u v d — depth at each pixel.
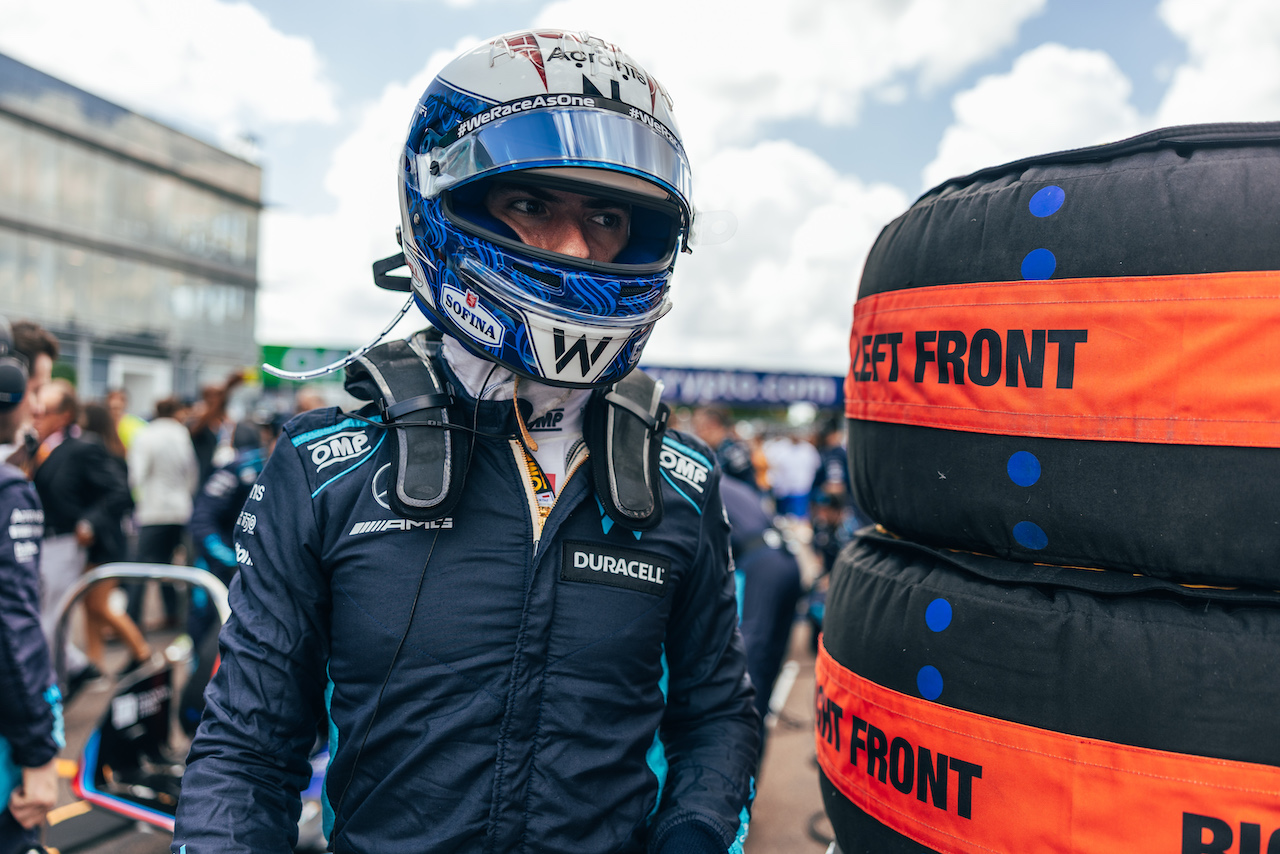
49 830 2.63
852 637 1.04
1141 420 0.79
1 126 20.00
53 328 21.22
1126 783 0.77
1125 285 0.80
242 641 0.85
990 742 0.85
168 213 24.58
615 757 0.87
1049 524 0.85
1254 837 0.73
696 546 0.99
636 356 0.96
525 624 0.85
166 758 2.56
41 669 1.45
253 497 0.92
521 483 0.90
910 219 1.02
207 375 25.73
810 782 3.26
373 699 0.83
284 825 0.82
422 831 0.81
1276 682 0.74
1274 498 0.75
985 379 0.88
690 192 0.98
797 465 11.18
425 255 0.94
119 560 4.02
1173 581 0.81
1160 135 0.84
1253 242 0.75
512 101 0.88
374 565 0.85
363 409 0.94
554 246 0.94
